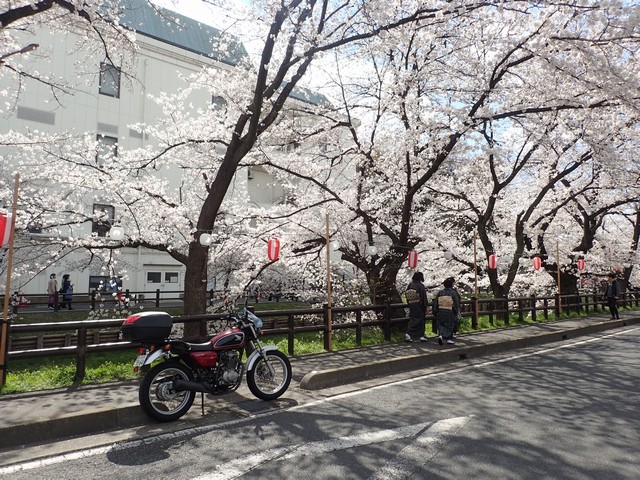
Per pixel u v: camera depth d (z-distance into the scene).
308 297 13.70
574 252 19.89
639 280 28.05
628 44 9.45
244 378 6.84
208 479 3.52
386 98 11.43
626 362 8.53
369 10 8.66
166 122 11.64
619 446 4.20
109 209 13.02
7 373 6.78
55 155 10.29
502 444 4.23
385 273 12.35
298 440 4.35
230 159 9.24
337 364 7.56
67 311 18.14
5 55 9.28
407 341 10.30
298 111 12.41
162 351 4.93
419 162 11.73
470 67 11.41
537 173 17.31
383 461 3.84
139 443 4.29
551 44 9.22
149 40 24.92
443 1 9.25
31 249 10.62
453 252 15.51
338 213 12.18
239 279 13.04
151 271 26.11
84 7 7.45
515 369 7.87
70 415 4.54
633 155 14.16
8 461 3.85
